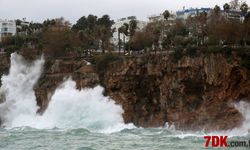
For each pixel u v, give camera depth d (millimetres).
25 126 114812
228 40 108312
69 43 144500
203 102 98438
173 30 144375
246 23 110875
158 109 106000
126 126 105750
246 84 96125
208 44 108812
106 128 105188
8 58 140875
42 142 74875
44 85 125688
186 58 101688
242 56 97438
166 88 104562
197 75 100250
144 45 136375
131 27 153375
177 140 76438
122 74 111062
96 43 162000
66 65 124938
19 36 171125
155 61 107500
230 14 157125
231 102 96000
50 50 141750
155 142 73938
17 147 69312
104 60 115750
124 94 110188
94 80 114750
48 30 155875
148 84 108500
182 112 100625
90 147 68250
